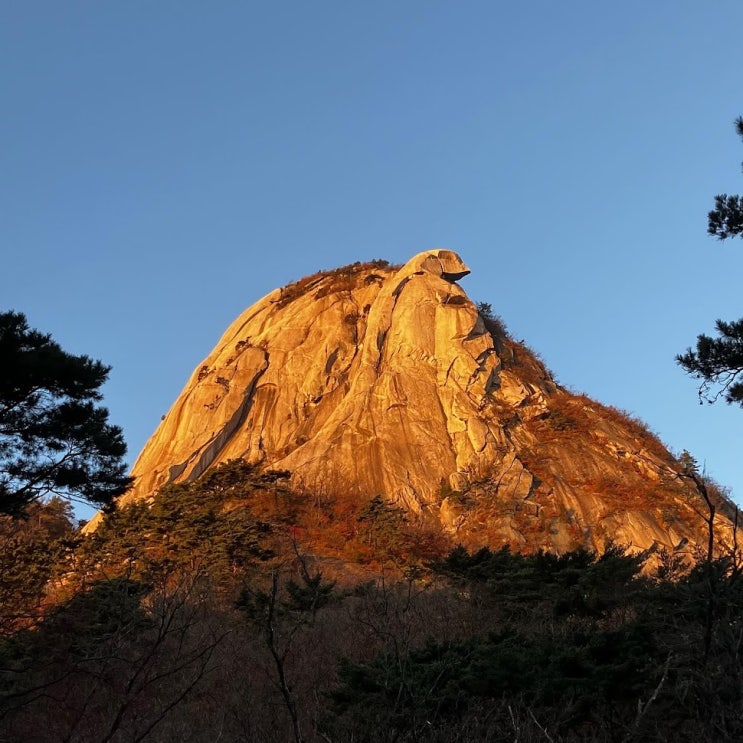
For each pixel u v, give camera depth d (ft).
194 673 51.60
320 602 84.17
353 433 259.80
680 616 49.24
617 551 85.66
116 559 140.15
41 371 74.90
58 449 78.79
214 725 46.16
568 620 73.51
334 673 55.57
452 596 85.51
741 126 56.80
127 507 186.39
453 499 231.71
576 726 43.57
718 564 33.86
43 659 59.00
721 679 27.99
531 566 83.87
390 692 41.81
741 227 56.13
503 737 37.29
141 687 29.66
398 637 49.29
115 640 33.63
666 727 34.58
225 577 122.72
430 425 262.88
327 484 237.86
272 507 206.80
